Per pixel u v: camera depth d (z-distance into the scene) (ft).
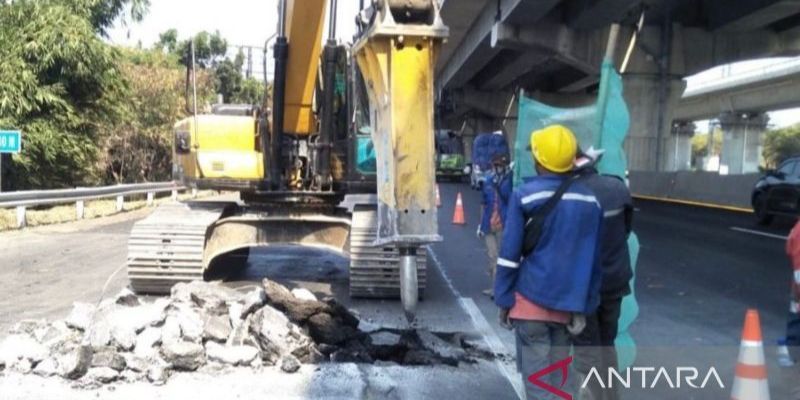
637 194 106.52
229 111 37.29
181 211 32.63
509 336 24.36
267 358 20.29
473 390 18.86
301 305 21.89
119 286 32.27
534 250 13.82
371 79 20.39
